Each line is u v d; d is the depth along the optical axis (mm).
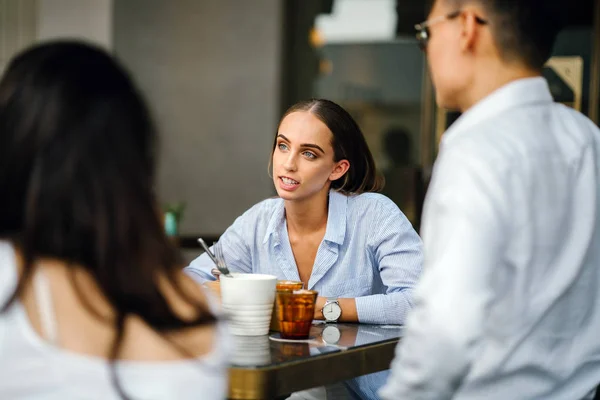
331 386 2281
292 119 2260
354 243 2318
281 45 5730
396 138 5629
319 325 2051
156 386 1037
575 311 1382
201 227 5844
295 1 5824
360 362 1734
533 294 1322
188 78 5809
